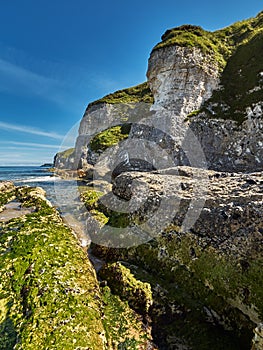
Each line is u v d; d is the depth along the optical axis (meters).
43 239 8.28
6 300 6.03
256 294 5.75
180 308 6.44
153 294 6.72
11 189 22.14
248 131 18.55
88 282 6.71
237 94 21.77
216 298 6.48
